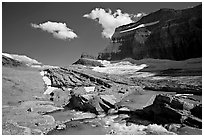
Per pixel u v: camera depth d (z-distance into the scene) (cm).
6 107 2047
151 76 4197
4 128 1454
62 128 1563
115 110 1912
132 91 2570
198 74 3709
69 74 3712
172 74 4166
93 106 1983
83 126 1585
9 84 2764
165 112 1520
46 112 2052
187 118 1402
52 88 3053
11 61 4369
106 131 1436
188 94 2120
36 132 1459
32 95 2608
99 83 3147
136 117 1697
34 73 3722
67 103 2380
